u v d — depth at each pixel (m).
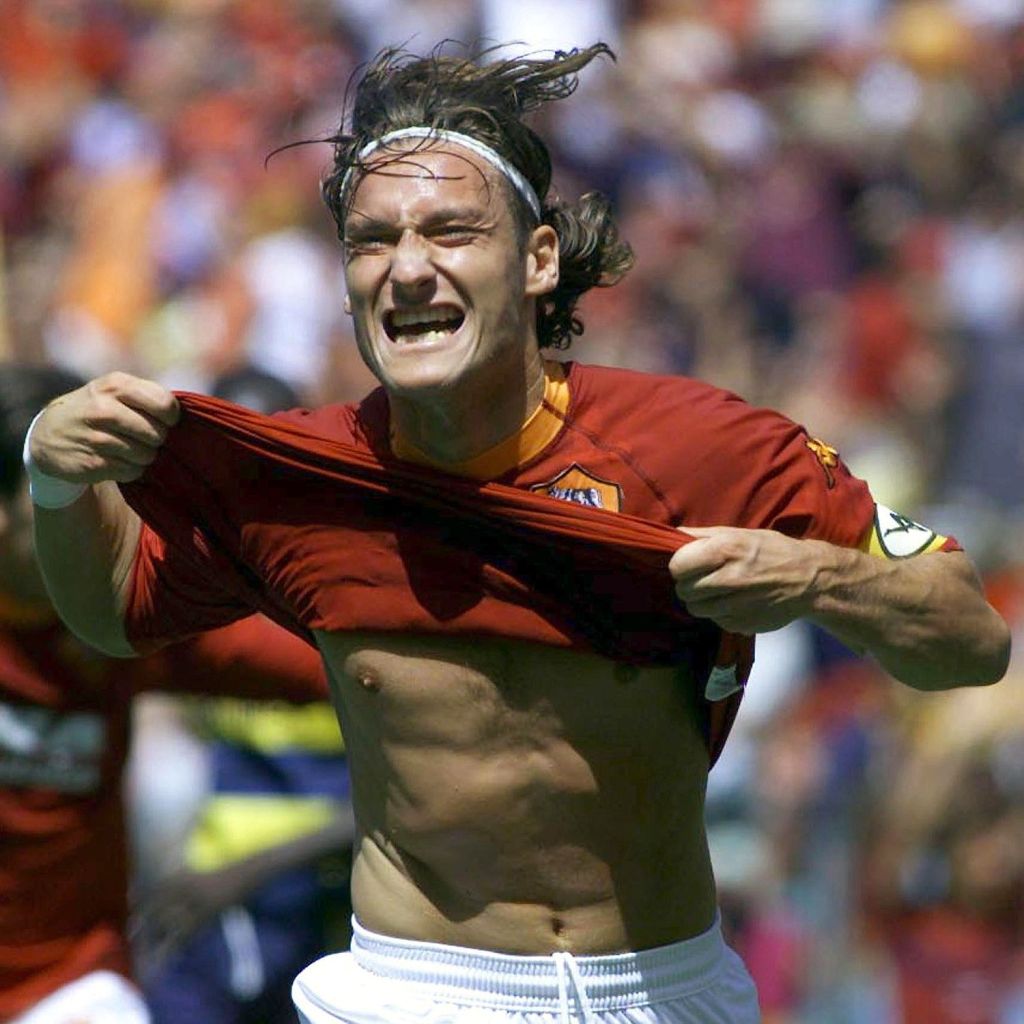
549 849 13.20
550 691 12.98
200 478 13.44
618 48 47.59
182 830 27.72
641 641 12.96
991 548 33.69
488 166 12.86
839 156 45.12
